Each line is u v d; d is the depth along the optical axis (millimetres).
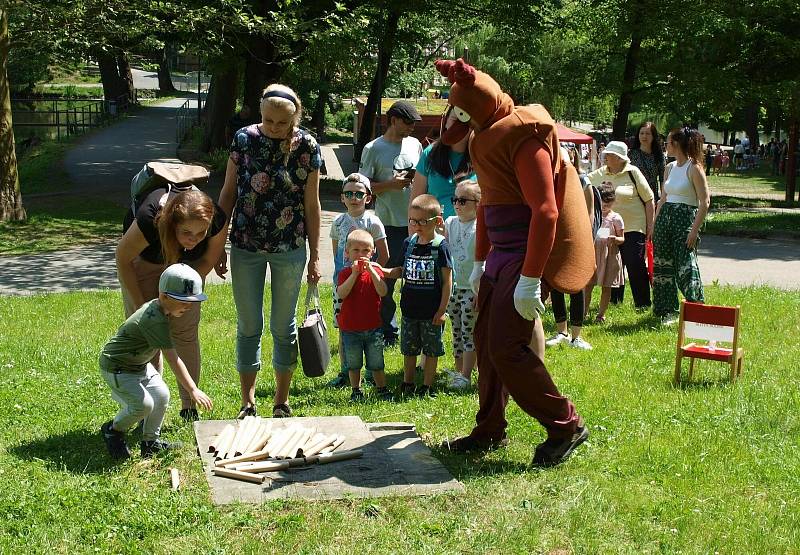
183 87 77938
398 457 5105
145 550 3947
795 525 4309
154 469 4945
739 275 14203
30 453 5203
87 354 8109
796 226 20562
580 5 30109
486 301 5227
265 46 25078
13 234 18094
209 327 9734
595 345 8578
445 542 4043
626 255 10242
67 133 42531
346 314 6805
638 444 5410
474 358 7004
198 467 4918
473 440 5363
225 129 34219
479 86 4902
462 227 7012
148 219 5293
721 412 6113
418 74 42219
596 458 5176
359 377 6879
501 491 4637
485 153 4961
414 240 6895
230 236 6066
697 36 26391
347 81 48500
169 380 7238
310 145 5957
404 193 8711
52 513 4258
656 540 4121
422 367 7812
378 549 3951
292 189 5969
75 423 5879
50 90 64500
